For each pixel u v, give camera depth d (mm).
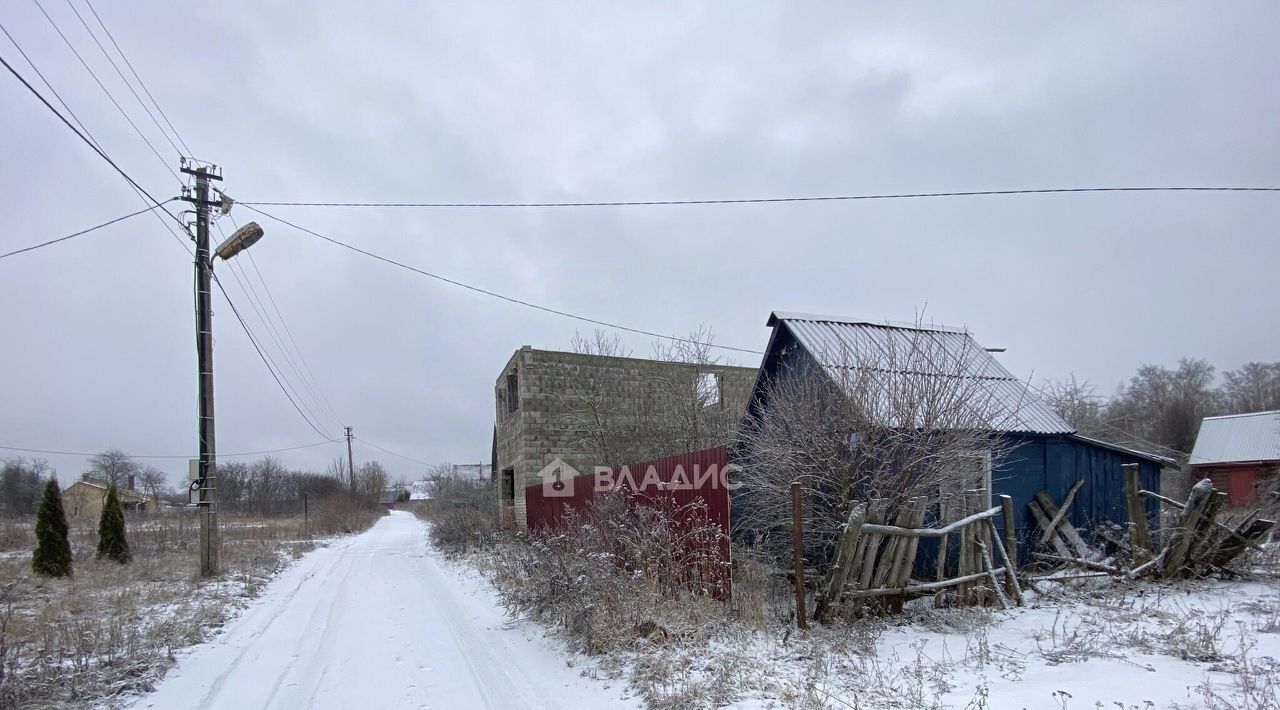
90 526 27766
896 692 5324
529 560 10406
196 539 23391
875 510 7445
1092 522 11234
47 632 7988
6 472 51188
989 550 8328
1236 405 47656
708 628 7152
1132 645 6426
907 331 11977
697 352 20844
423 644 8094
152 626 9023
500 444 27812
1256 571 9805
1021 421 10867
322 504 48688
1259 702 4770
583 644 7168
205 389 14969
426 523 43844
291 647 8133
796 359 12062
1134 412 44438
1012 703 5043
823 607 7234
